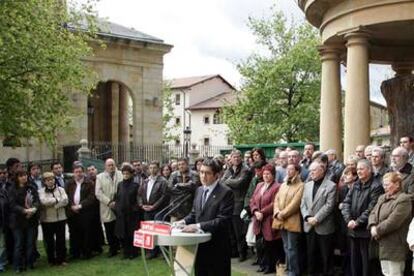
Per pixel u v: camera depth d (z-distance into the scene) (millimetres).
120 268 11977
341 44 14625
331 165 10945
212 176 7617
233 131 41594
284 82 40375
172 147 40781
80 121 33250
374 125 48344
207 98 82750
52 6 18141
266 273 10805
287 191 10258
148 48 37156
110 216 13398
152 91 37750
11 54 16328
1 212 12258
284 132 39406
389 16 12422
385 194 8180
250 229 11188
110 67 35781
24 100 16906
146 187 12977
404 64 16828
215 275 7508
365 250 8922
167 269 11547
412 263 8281
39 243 15844
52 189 12789
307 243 10008
